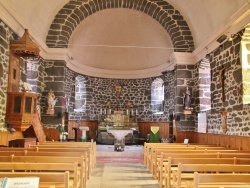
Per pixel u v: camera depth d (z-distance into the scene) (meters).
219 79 11.45
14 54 10.07
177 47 15.04
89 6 15.12
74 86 17.52
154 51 18.30
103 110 19.02
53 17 14.53
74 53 17.34
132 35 18.14
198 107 14.16
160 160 7.31
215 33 11.29
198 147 8.87
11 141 8.96
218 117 11.55
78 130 16.20
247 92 9.37
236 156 6.80
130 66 19.25
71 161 5.72
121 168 10.08
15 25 10.07
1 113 9.12
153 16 15.82
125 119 18.16
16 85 10.33
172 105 16.75
